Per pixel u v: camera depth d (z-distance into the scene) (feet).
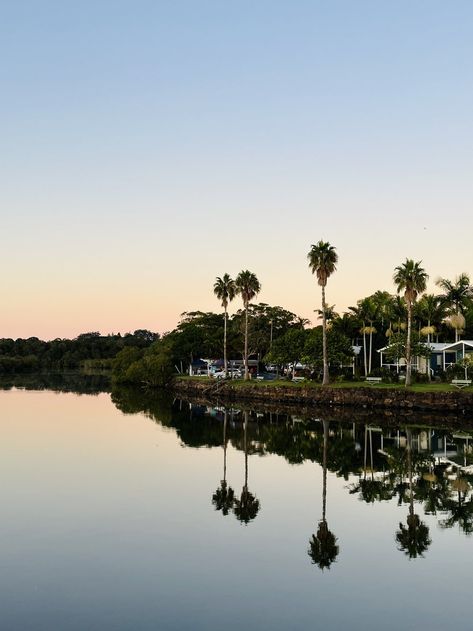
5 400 314.14
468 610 61.31
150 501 101.50
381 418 231.30
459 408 237.25
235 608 61.46
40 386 457.27
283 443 169.48
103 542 80.79
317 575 70.03
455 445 167.43
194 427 205.98
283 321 556.92
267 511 96.27
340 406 272.10
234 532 85.35
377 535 84.74
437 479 122.11
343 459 144.56
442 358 331.57
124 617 59.31
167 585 67.05
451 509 98.32
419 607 62.03
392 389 256.32
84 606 61.72
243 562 74.02
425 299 352.49
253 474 125.29
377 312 362.94
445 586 67.26
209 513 94.48
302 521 91.09
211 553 77.00
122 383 490.08
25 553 76.64
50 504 99.09
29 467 129.59
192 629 56.85
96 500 101.86
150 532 84.99
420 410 245.24
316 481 119.14
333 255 292.40
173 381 437.99
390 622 58.65
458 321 336.08
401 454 152.25
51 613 60.18
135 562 73.77
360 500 104.06
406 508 98.99
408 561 74.74
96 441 168.76
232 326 522.88
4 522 89.20
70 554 76.33
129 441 169.78
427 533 85.61
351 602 63.00
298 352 347.15
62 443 164.04
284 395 303.07
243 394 333.83
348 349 321.32
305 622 58.44
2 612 60.44
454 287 341.62
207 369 471.21
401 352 296.10
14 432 185.57
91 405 289.94
